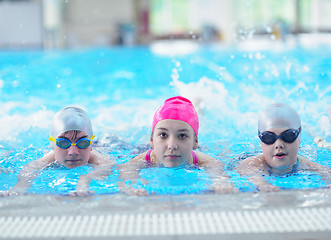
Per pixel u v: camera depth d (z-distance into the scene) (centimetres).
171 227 197
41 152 360
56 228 198
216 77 753
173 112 293
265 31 1975
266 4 2214
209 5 2272
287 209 215
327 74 755
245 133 419
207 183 267
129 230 195
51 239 189
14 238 189
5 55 1272
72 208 222
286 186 260
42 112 533
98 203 230
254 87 647
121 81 809
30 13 1639
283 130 286
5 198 243
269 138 288
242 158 320
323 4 2267
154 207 222
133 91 700
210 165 310
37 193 253
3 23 1628
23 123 474
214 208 218
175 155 289
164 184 266
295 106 514
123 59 1159
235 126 446
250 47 1414
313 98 557
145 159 321
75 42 1883
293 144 287
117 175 291
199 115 489
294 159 293
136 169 304
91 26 1966
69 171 300
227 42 1886
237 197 236
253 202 226
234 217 207
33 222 205
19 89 731
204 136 412
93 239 188
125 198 238
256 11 2208
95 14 1972
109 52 1394
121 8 2019
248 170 290
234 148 364
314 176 285
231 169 302
